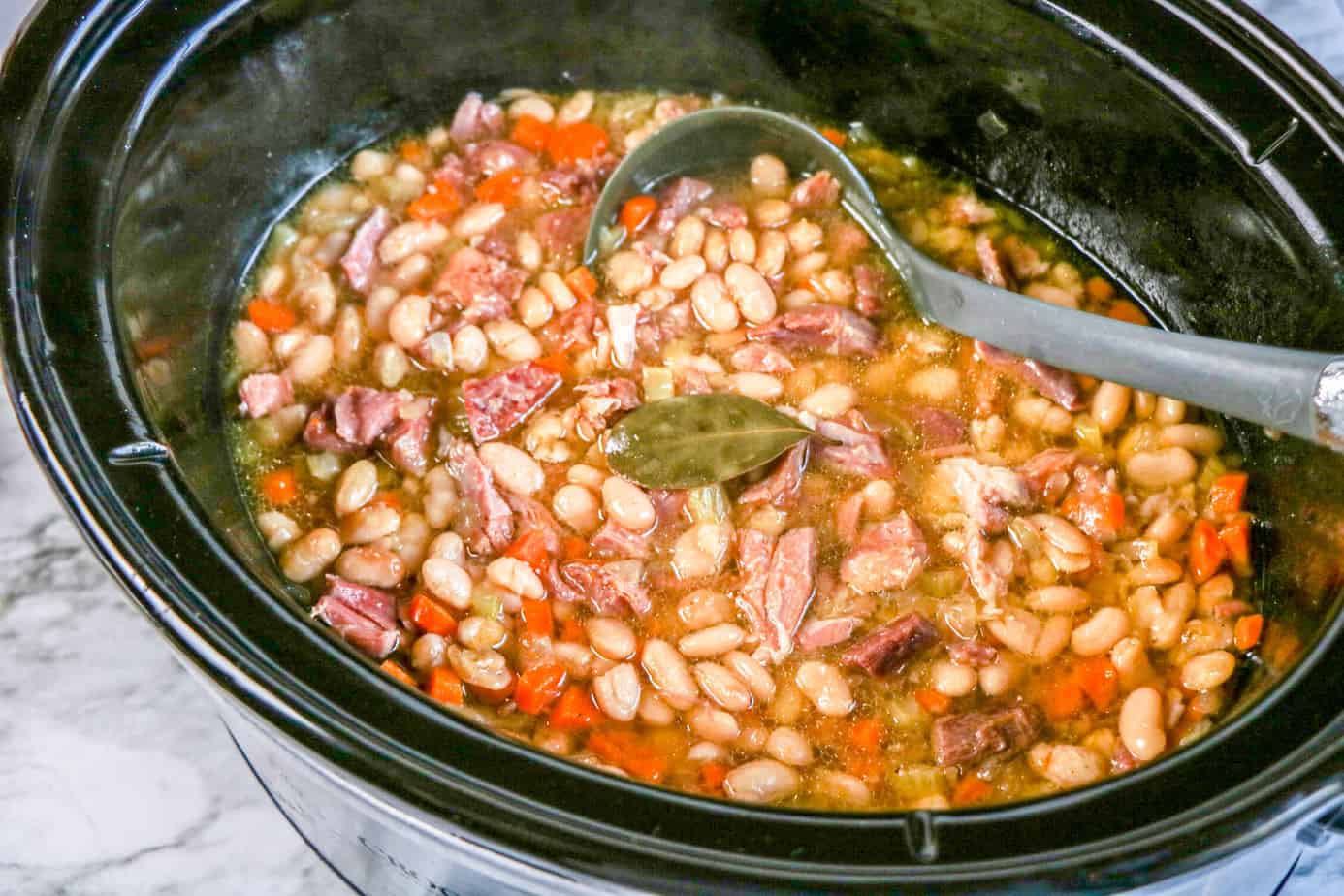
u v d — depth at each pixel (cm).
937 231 67
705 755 57
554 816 49
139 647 62
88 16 59
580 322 63
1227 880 53
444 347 63
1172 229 64
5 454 65
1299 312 60
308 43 64
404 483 61
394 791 49
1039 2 62
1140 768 50
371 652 58
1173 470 62
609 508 60
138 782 60
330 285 65
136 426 54
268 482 61
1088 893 48
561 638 59
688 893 48
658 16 67
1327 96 60
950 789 57
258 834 60
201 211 63
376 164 67
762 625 58
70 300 55
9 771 60
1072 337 60
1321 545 58
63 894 59
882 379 63
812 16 66
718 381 63
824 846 48
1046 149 66
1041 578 60
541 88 70
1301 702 51
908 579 59
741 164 68
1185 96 61
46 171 57
